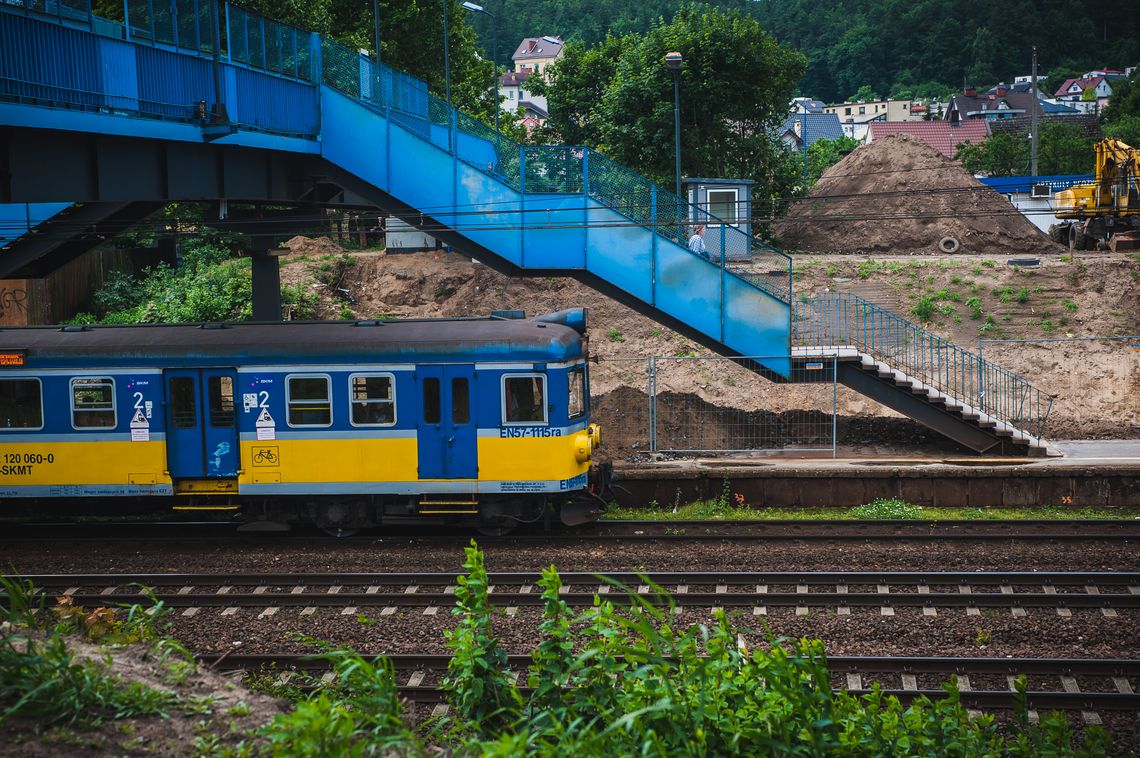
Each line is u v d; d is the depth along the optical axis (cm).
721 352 2183
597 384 2867
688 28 3888
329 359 1691
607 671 785
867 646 1223
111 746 704
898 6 16288
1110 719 1029
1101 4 15950
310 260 3803
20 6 1415
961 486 1955
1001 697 1064
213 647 1247
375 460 1698
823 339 2923
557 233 2153
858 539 1664
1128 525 1730
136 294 3669
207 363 1709
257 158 2150
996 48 15362
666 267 2141
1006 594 1355
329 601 1405
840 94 16312
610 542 1691
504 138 2155
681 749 691
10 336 1789
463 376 1681
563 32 16688
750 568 1534
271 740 720
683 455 2294
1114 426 2484
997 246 3959
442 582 1485
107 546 1736
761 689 787
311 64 2248
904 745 769
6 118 1388
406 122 2205
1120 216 3772
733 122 4034
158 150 1850
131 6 1686
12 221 2138
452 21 4475
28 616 952
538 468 1681
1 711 723
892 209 4184
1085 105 12700
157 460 1725
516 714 798
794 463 2073
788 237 4191
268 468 1712
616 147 3922
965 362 2880
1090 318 3055
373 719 709
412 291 3569
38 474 1747
